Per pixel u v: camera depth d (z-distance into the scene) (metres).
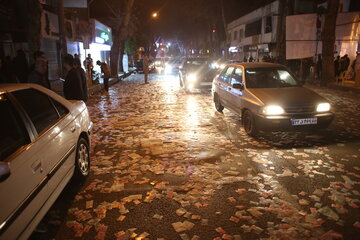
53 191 3.11
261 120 6.02
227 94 8.09
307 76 19.50
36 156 2.77
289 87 6.95
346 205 3.62
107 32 26.95
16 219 2.29
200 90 15.57
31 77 5.87
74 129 3.99
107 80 15.17
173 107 10.53
